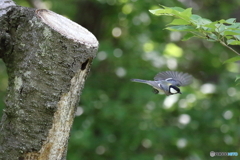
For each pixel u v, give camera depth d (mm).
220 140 12148
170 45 12711
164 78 6836
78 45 4699
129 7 12805
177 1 12875
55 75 4676
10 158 4758
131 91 12086
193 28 4879
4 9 4949
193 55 14539
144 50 12406
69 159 11211
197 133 12180
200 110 12016
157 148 12164
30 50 4738
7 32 4891
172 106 11648
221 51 14250
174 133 11664
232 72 12445
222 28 4793
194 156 11664
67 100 4781
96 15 13734
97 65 12562
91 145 11852
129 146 11984
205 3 14867
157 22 12930
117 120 12078
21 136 4730
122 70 12266
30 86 4680
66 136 4941
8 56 4891
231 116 11914
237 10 15516
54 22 4898
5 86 14555
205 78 15539
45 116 4711
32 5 13172
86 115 12016
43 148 4773
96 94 12219
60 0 13367
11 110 4773
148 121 11727
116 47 12922
